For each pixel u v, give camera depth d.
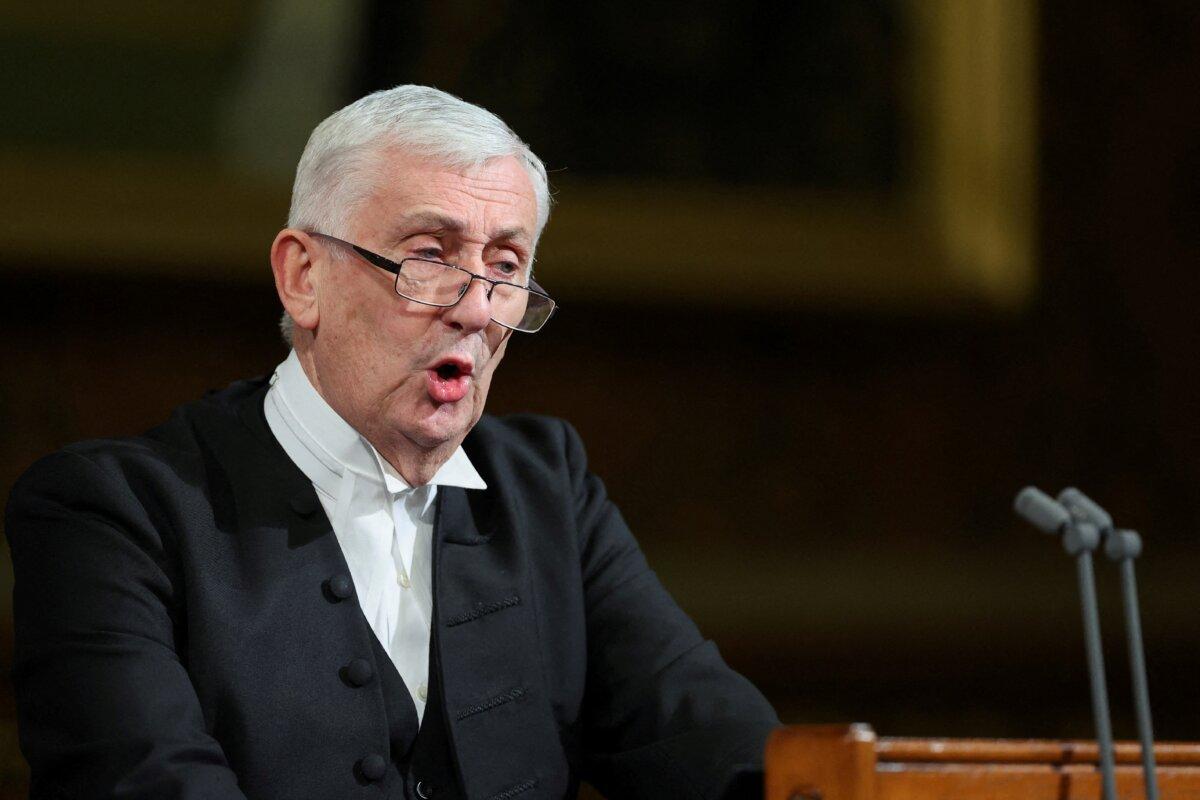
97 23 13.63
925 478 15.00
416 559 5.89
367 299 5.54
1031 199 14.97
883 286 14.73
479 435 6.50
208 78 13.80
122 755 4.76
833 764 3.85
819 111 14.77
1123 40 15.06
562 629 6.11
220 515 5.54
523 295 5.78
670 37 14.60
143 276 13.60
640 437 14.72
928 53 14.80
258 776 5.13
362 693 5.36
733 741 5.79
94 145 13.60
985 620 14.25
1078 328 15.09
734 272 14.55
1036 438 15.09
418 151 5.55
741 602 14.08
